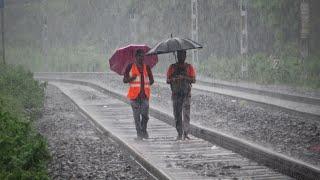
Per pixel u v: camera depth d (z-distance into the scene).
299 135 37.91
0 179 20.89
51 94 86.06
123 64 39.56
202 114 52.22
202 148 34.47
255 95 67.31
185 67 37.47
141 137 38.12
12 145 25.00
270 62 97.31
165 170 27.70
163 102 64.00
